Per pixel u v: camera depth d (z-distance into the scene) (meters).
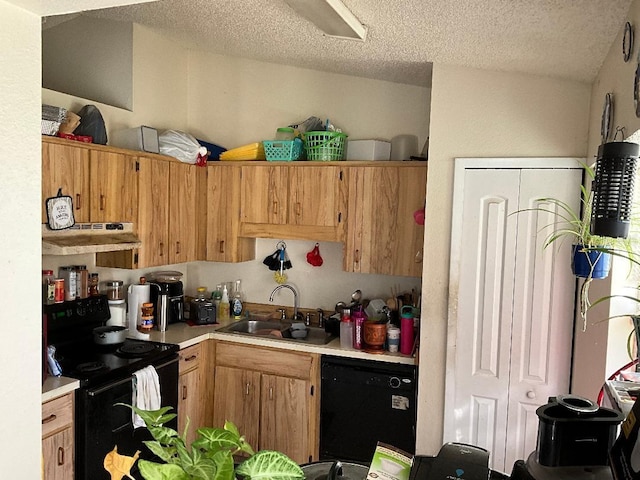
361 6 2.22
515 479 1.20
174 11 3.05
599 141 2.44
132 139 3.42
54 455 2.52
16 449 0.93
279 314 4.04
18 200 0.91
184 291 4.27
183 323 3.89
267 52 3.57
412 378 3.19
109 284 3.54
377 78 3.67
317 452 3.44
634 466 0.93
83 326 3.24
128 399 2.88
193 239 3.87
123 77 3.62
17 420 0.93
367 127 3.76
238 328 3.89
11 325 0.91
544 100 2.82
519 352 2.93
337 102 3.82
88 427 2.63
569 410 1.19
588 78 2.65
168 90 3.96
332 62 3.44
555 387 2.88
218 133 4.14
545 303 2.88
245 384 3.57
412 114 3.65
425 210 3.09
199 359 3.58
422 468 1.08
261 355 3.52
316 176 3.58
